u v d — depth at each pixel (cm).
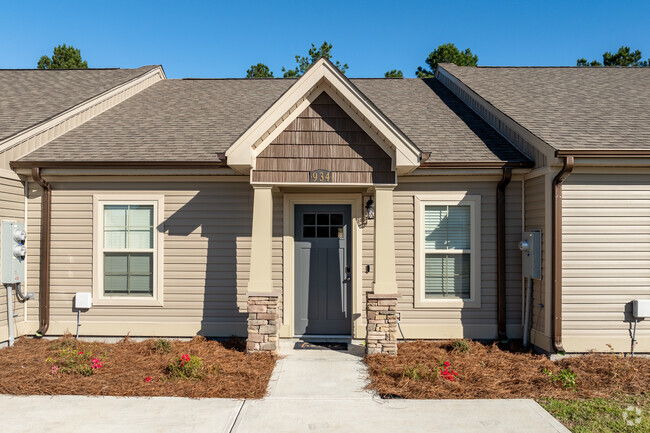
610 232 699
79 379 591
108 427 464
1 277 731
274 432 458
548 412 504
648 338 699
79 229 806
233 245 809
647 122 789
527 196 784
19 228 771
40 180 782
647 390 566
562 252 699
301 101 696
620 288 698
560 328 695
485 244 802
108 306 804
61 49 3612
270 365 650
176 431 457
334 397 548
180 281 808
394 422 481
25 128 796
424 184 804
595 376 609
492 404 526
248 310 696
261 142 696
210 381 587
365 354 706
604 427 465
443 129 896
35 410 502
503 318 787
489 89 1017
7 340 749
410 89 1154
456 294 809
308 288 827
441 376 596
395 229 806
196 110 1030
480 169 770
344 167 698
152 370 627
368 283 811
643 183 702
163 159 780
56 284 807
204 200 810
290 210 815
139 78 1141
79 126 929
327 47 3422
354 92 674
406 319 801
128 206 813
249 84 1223
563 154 662
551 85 1045
